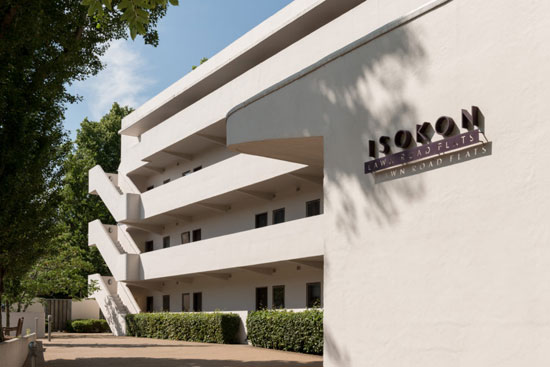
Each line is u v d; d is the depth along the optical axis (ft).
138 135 134.92
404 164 30.35
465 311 26.58
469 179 27.12
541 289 23.65
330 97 36.37
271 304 88.28
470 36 27.84
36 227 50.34
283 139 39.70
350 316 33.14
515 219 24.93
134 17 28.89
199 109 99.35
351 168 34.27
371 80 33.45
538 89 24.57
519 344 24.21
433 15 29.89
